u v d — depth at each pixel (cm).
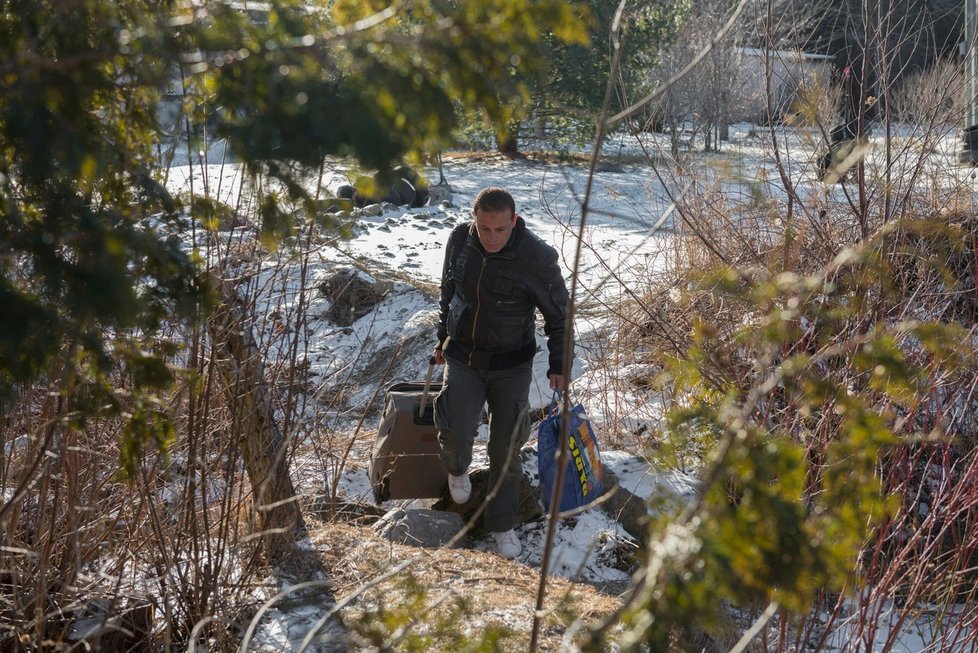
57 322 156
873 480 139
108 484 300
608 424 546
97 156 152
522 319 427
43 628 248
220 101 143
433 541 436
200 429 304
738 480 122
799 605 121
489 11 130
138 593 287
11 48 149
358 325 774
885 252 267
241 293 327
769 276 148
